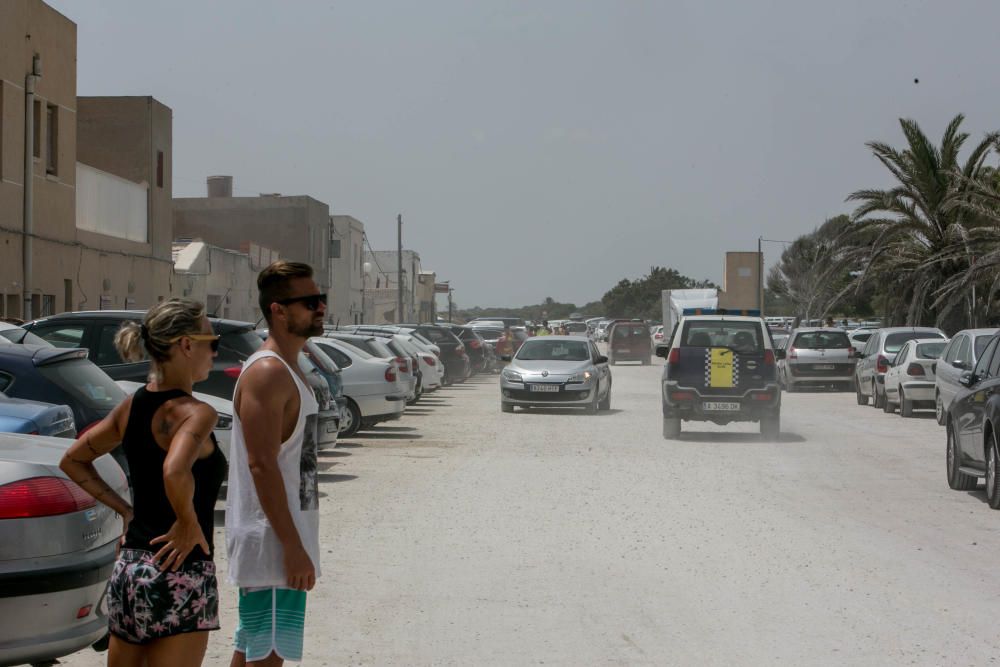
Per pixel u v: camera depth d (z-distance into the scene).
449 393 47.69
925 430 30.08
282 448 6.27
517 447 25.22
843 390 50.28
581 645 9.38
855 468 21.55
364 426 28.19
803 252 125.12
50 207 38.12
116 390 13.51
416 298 136.38
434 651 9.21
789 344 49.75
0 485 7.40
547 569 12.32
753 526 15.02
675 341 26.98
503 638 9.59
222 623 10.14
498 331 75.56
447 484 19.05
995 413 16.34
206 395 16.86
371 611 10.50
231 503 6.35
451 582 11.69
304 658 8.98
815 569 12.32
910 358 34.28
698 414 26.67
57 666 8.88
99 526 7.96
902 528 14.91
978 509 16.58
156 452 6.09
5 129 35.06
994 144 48.84
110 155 48.34
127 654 6.11
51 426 11.55
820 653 9.10
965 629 9.84
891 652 9.13
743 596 11.09
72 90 39.91
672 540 14.00
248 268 63.78
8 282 35.25
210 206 81.19
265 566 6.22
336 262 91.25
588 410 35.69
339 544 13.70
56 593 7.44
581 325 105.81
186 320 6.17
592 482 19.34
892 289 58.62
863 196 56.19
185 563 6.04
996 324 55.25
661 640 9.51
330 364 22.97
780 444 26.14
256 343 19.23
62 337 18.50
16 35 35.62
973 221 53.44
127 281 45.44
